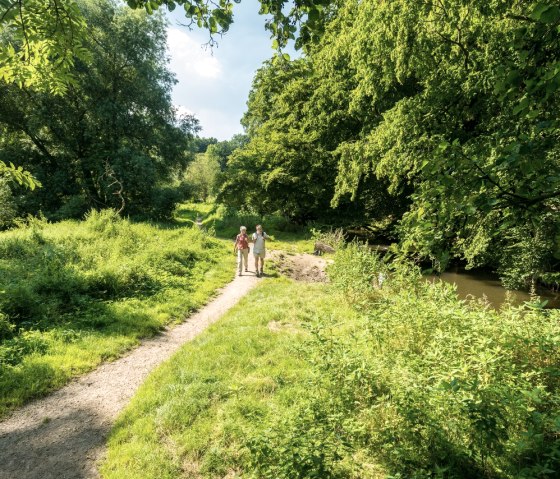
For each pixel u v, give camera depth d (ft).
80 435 14.38
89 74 83.10
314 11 9.79
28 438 14.10
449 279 47.14
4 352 19.07
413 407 11.45
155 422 14.61
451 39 31.32
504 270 39.04
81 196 89.81
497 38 26.96
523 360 14.20
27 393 16.66
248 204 92.17
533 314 16.38
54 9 12.73
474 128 32.24
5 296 24.93
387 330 18.26
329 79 65.82
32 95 79.15
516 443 10.16
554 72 7.77
